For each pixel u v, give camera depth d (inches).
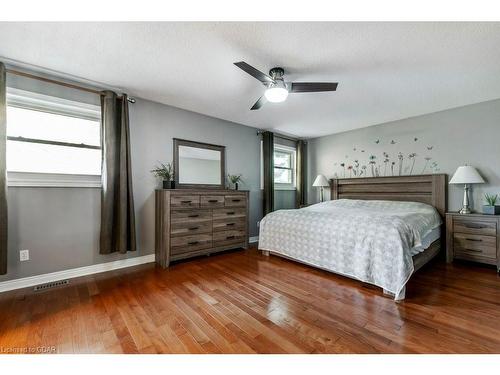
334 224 107.5
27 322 68.3
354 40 76.7
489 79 103.7
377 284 89.1
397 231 88.7
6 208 86.4
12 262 92.0
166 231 118.8
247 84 110.6
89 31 72.4
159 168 133.4
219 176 160.6
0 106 85.4
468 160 135.4
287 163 211.3
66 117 107.4
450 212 130.8
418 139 154.3
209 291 89.8
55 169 104.1
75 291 89.9
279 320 69.6
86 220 108.7
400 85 109.8
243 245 152.6
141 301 81.6
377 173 174.1
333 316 71.7
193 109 144.0
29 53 84.6
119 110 116.6
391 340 60.0
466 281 99.7
